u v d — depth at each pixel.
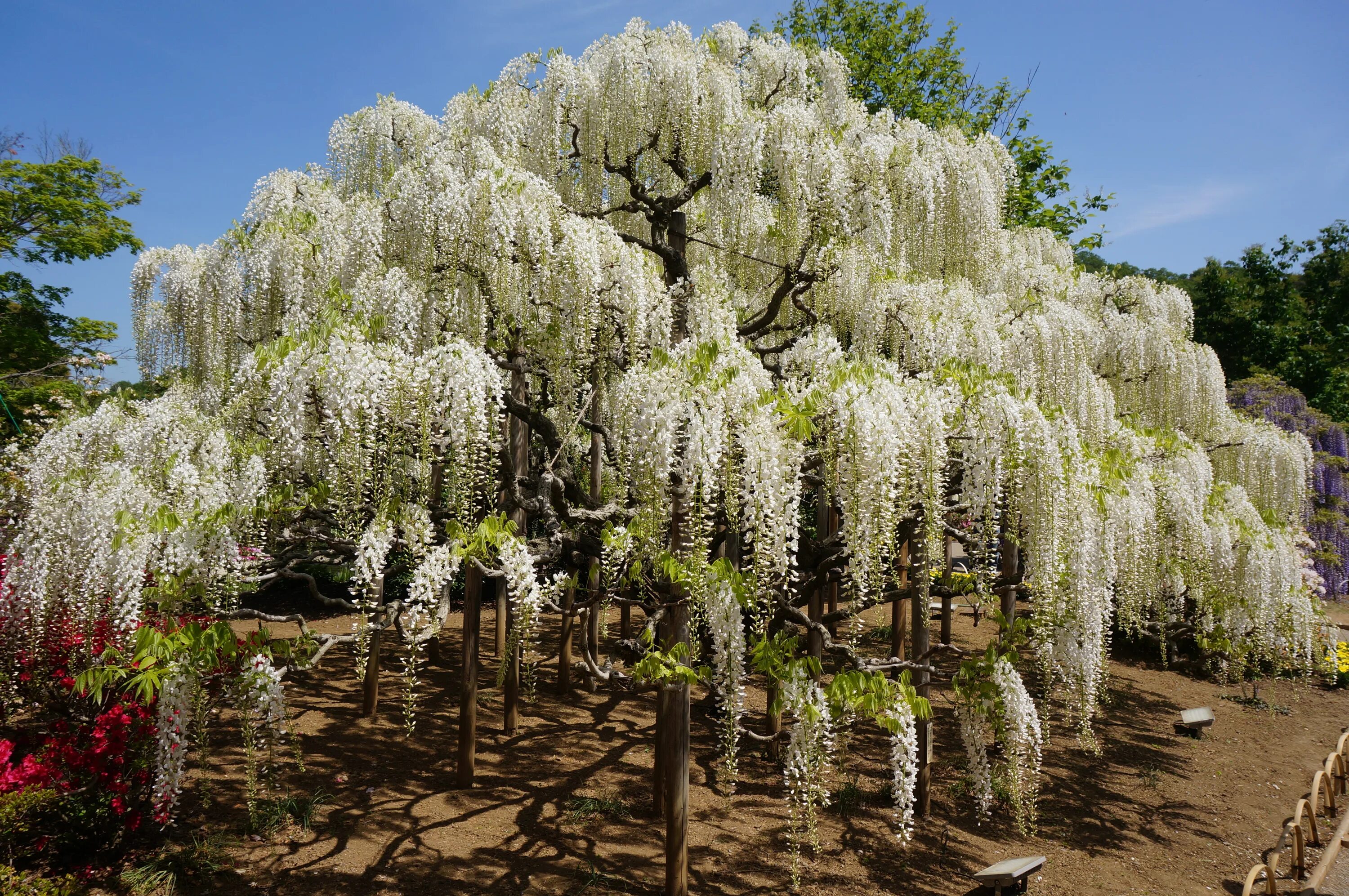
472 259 4.57
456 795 5.29
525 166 6.09
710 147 5.97
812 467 4.57
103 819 4.28
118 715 4.19
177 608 3.99
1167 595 7.61
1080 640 4.84
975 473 4.37
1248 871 4.86
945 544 4.95
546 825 4.93
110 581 3.94
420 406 3.86
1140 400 7.68
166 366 6.03
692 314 5.22
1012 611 6.94
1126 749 6.86
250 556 4.77
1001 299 6.54
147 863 4.20
